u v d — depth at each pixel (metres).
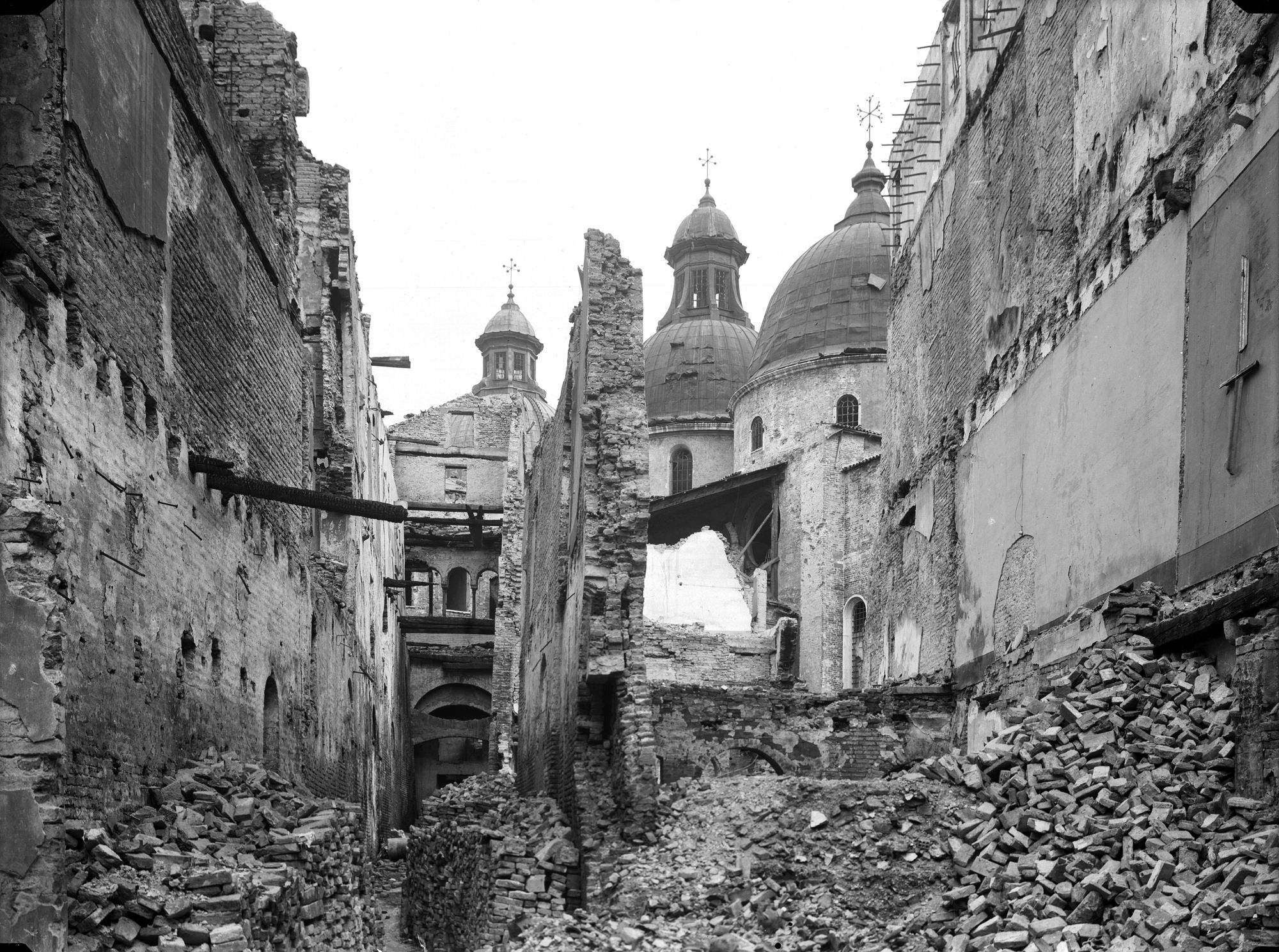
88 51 12.55
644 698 20.98
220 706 17.14
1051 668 18.73
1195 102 15.21
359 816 18.61
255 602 19.27
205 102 16.95
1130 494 16.38
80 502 12.06
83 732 11.98
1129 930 11.23
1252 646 12.44
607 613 21.78
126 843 12.56
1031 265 21.17
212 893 12.18
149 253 14.52
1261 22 13.65
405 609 56.72
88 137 12.55
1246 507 13.37
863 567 46.94
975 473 24.06
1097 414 17.69
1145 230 16.39
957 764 16.91
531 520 35.69
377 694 36.88
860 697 24.56
